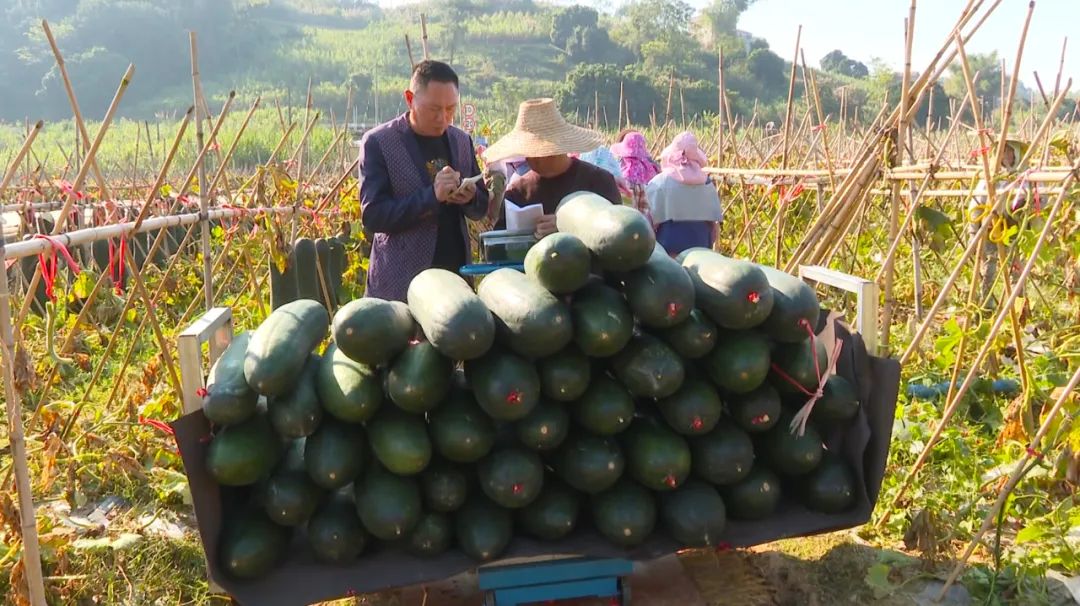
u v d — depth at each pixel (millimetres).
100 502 5586
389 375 3717
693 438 4004
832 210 5828
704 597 4344
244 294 10398
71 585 4508
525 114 5301
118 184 19438
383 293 5301
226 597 4488
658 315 3598
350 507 3932
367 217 5090
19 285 8266
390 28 126875
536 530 3961
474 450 3707
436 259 5402
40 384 7250
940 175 5559
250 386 3619
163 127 56562
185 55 96062
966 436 5824
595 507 3971
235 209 7551
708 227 7488
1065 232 6352
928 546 4465
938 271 9953
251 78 95750
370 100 82688
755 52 87688
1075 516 4477
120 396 7418
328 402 3705
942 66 5227
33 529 3732
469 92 88250
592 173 5395
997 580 4301
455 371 4078
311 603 3807
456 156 5363
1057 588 4312
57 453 5730
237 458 3637
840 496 4109
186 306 10672
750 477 4086
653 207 7379
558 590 4051
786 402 4211
